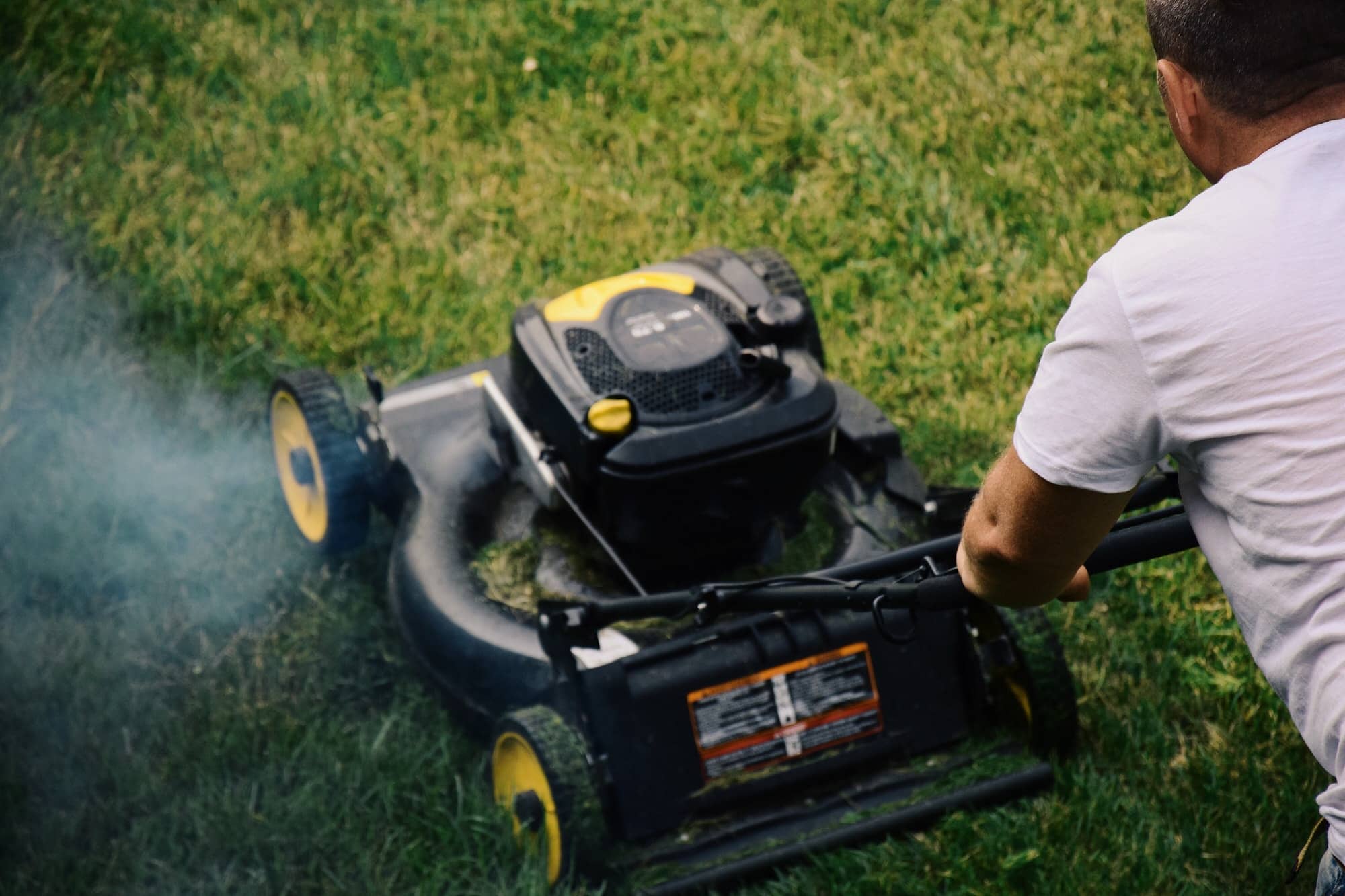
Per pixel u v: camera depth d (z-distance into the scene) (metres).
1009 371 3.53
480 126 4.10
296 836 2.82
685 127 4.07
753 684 2.78
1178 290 2.03
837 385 3.11
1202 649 3.04
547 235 3.81
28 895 2.77
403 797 2.88
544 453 2.87
